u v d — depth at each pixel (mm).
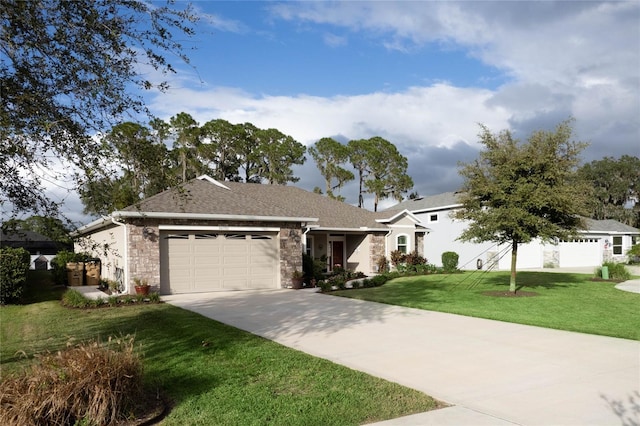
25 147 5277
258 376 6465
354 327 10195
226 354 7672
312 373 6598
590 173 64000
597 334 9375
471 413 5078
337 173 46594
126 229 15438
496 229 14977
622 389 5871
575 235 15328
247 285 17719
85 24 5371
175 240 16453
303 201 27078
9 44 5074
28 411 4344
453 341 8773
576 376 6453
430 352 7934
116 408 4789
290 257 18578
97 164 5777
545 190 14234
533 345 8406
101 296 14844
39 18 5199
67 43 5410
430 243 33188
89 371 4715
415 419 4914
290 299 14906
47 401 4414
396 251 25953
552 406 5277
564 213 14805
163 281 16156
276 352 7777
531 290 17156
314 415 5012
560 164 14516
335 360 7422
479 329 9930
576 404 5332
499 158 15047
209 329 9664
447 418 4934
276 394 5723
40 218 5688
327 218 25031
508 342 8664
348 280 21219
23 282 14555
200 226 16672
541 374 6562
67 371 4684
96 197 5934
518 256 31156
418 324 10547
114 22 5531
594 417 4934
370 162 47156
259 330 9859
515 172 14750
